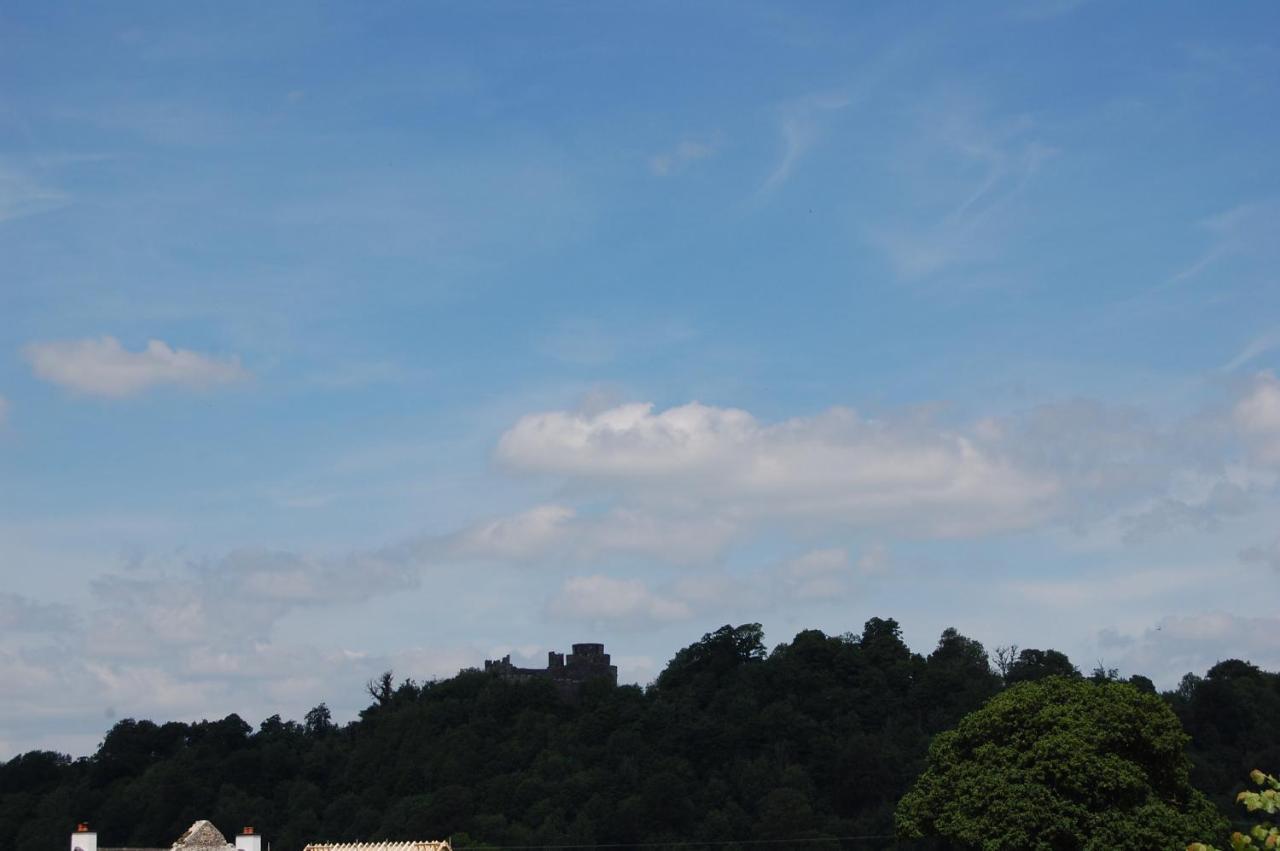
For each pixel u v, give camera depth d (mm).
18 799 198250
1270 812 29500
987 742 86250
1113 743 81750
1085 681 89562
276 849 188750
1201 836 77125
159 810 190375
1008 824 79750
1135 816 78188
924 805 88625
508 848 176125
